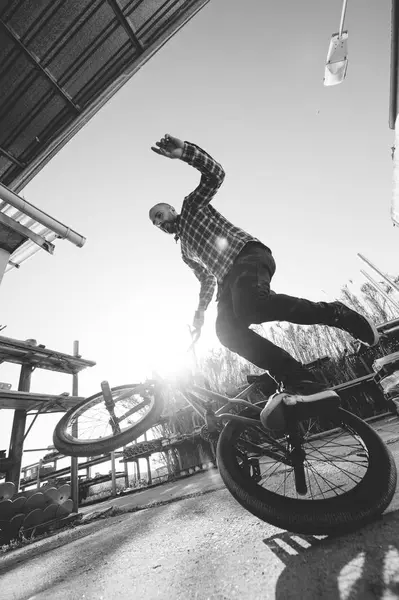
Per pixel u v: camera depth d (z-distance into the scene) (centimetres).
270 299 144
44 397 666
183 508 301
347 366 685
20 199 527
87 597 134
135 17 566
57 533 460
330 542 115
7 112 585
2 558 370
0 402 622
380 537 105
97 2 529
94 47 576
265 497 130
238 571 113
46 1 504
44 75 568
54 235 633
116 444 206
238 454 168
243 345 162
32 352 719
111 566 171
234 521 189
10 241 581
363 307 868
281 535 137
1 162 634
